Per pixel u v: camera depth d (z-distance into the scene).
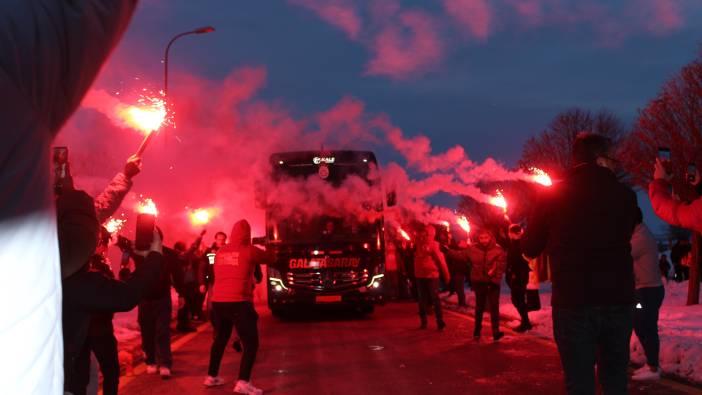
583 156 4.48
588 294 4.21
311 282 17.31
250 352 8.24
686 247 28.95
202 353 11.92
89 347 4.60
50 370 1.65
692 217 4.48
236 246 8.38
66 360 3.35
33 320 1.58
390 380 8.87
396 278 24.95
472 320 16.22
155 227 3.66
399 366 9.93
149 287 3.54
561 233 4.32
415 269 14.69
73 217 2.96
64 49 1.61
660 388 7.59
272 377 9.36
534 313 15.60
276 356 11.30
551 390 7.92
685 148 18.52
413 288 24.42
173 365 10.53
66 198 3.00
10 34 1.50
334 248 17.36
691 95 18.83
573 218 4.29
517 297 13.34
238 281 8.25
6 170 1.51
